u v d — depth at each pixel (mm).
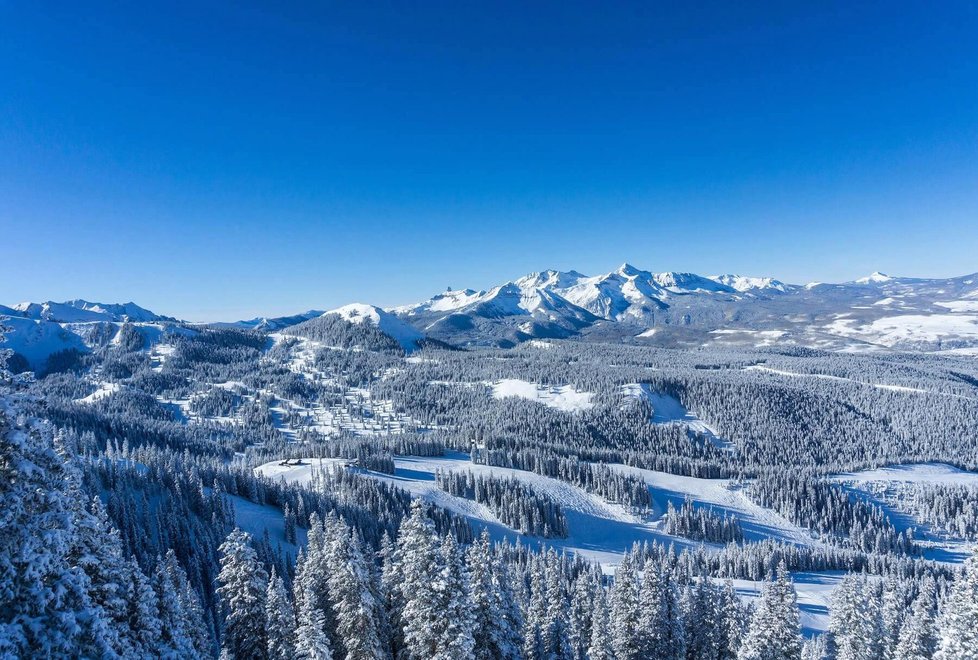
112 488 115375
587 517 187250
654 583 52531
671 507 195750
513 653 39000
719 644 58906
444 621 33219
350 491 161875
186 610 42531
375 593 39656
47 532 17516
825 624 108438
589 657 53812
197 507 125500
